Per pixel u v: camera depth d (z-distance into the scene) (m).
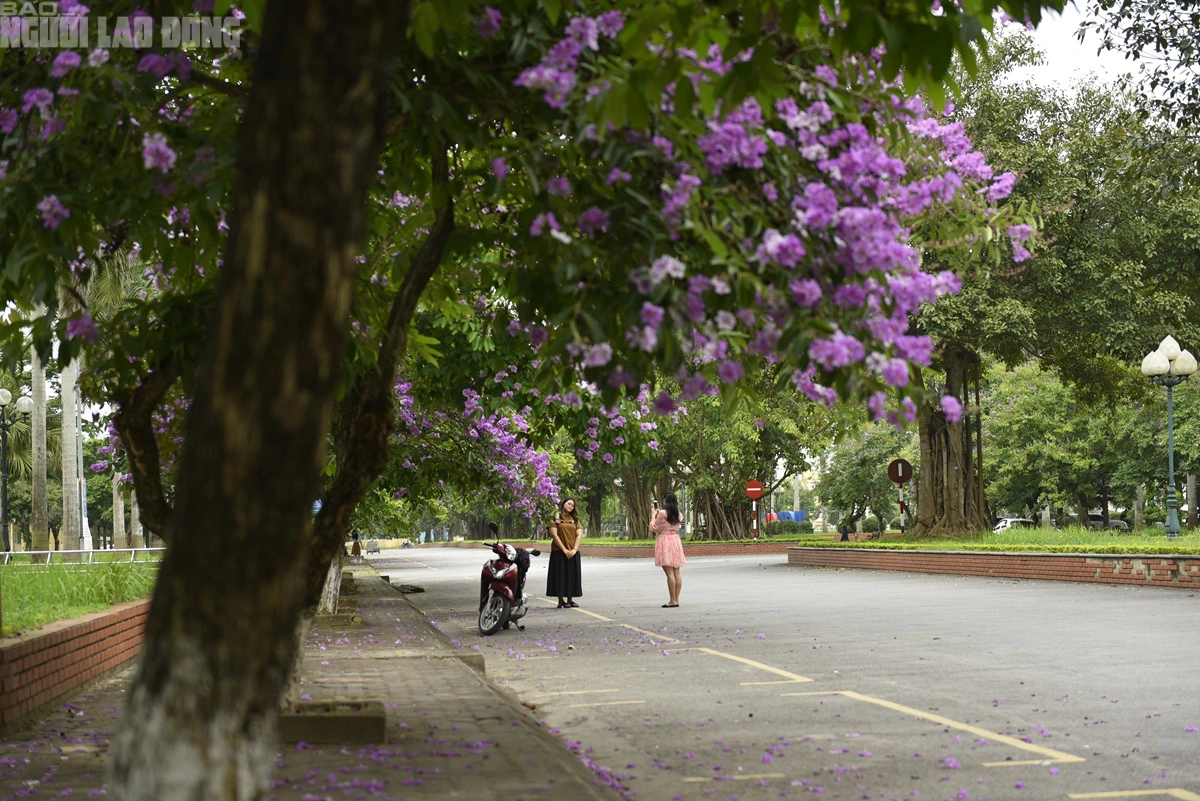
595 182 6.74
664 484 75.19
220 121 7.31
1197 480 77.94
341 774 6.89
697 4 5.25
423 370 20.47
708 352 6.20
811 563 43.50
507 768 7.09
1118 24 25.91
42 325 7.55
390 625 19.25
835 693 11.16
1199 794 6.99
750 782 7.45
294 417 3.61
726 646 15.66
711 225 6.06
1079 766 7.79
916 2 5.32
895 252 6.11
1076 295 36.69
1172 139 29.84
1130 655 13.55
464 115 7.34
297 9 3.66
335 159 3.66
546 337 7.37
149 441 8.24
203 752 3.60
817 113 6.23
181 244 7.85
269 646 3.68
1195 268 38.38
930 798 6.95
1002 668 12.67
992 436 69.00
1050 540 33.22
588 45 5.89
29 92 6.75
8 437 61.31
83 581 15.99
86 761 7.66
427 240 8.41
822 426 46.69
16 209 6.97
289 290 3.60
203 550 3.62
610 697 11.34
